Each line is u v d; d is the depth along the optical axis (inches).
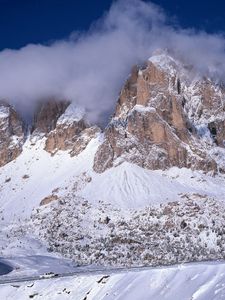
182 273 4559.5
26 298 5260.8
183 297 4276.6
